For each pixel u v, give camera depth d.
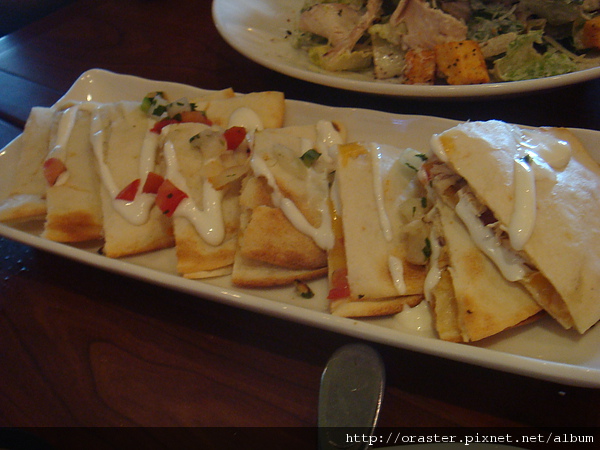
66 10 0.51
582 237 0.23
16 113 0.39
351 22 0.39
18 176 0.32
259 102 0.33
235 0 0.42
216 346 0.26
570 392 0.23
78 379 0.25
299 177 0.29
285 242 0.27
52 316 0.27
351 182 0.27
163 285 0.26
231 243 0.28
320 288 0.27
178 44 0.44
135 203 0.29
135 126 0.33
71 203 0.30
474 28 0.36
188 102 0.34
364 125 0.32
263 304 0.24
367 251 0.26
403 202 0.27
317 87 0.38
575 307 0.23
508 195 0.24
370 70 0.39
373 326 0.23
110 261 0.27
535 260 0.23
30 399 0.25
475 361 0.22
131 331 0.26
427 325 0.25
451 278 0.24
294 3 0.44
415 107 0.35
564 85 0.30
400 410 0.23
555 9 0.35
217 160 0.30
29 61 0.44
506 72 0.35
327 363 0.23
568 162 0.26
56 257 0.30
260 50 0.40
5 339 0.27
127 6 0.50
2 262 0.30
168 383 0.25
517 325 0.24
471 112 0.34
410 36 0.37
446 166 0.26
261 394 0.24
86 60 0.44
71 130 0.34
